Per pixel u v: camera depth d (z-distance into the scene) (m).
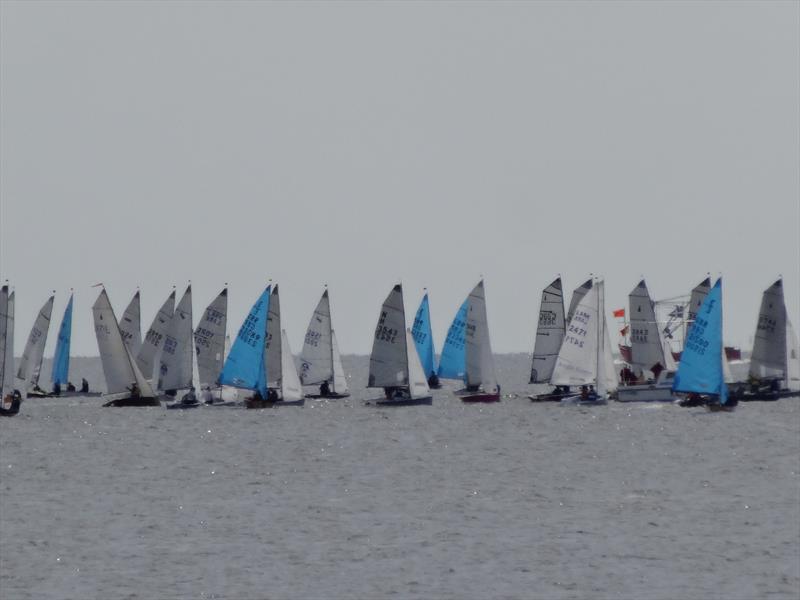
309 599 194.00
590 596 195.50
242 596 195.62
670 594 196.12
